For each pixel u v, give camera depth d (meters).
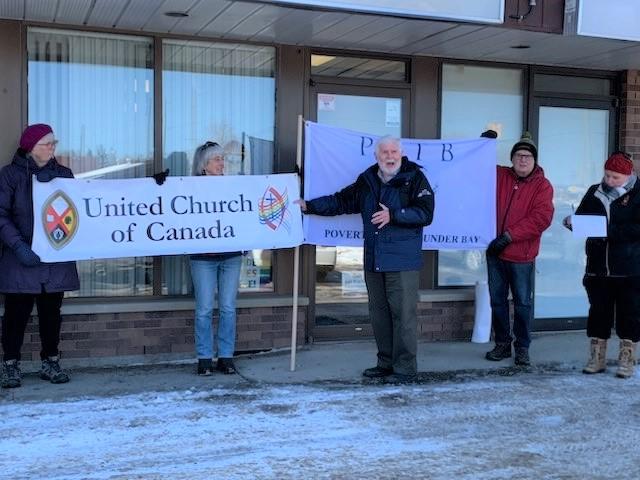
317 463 4.11
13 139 5.75
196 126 6.42
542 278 7.53
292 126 6.57
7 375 5.36
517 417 4.96
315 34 6.16
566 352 6.71
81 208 5.41
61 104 6.02
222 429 4.61
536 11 6.00
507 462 4.19
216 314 6.33
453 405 5.17
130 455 4.18
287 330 6.57
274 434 4.55
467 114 7.21
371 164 6.12
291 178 5.86
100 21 5.81
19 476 3.87
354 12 5.45
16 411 4.86
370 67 6.84
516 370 6.12
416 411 5.03
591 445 4.48
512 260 6.20
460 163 6.36
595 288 6.00
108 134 6.16
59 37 5.98
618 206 5.79
